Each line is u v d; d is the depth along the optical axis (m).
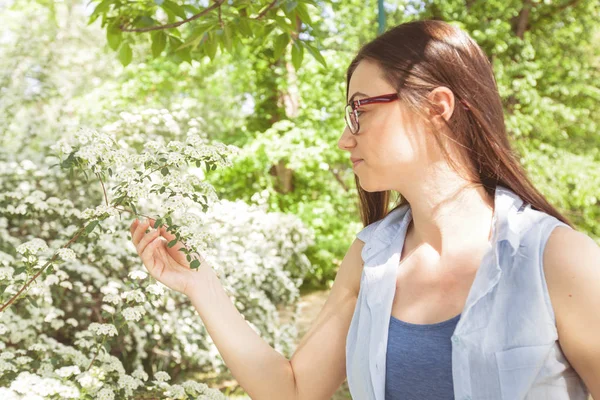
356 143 1.07
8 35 5.78
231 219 4.15
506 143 1.05
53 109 5.29
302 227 5.03
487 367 0.90
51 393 2.00
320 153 8.21
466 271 1.00
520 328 0.89
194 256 1.24
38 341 3.10
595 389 0.88
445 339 0.96
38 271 1.67
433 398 0.96
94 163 1.42
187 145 1.48
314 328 1.23
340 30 8.16
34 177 3.91
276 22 2.16
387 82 1.02
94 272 3.50
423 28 1.06
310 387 1.20
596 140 9.23
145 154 1.46
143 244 1.25
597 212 8.48
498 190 1.01
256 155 8.00
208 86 8.38
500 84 7.86
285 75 8.61
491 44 8.31
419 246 1.07
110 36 2.44
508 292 0.92
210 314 1.23
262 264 4.49
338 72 7.98
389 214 1.17
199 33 2.15
